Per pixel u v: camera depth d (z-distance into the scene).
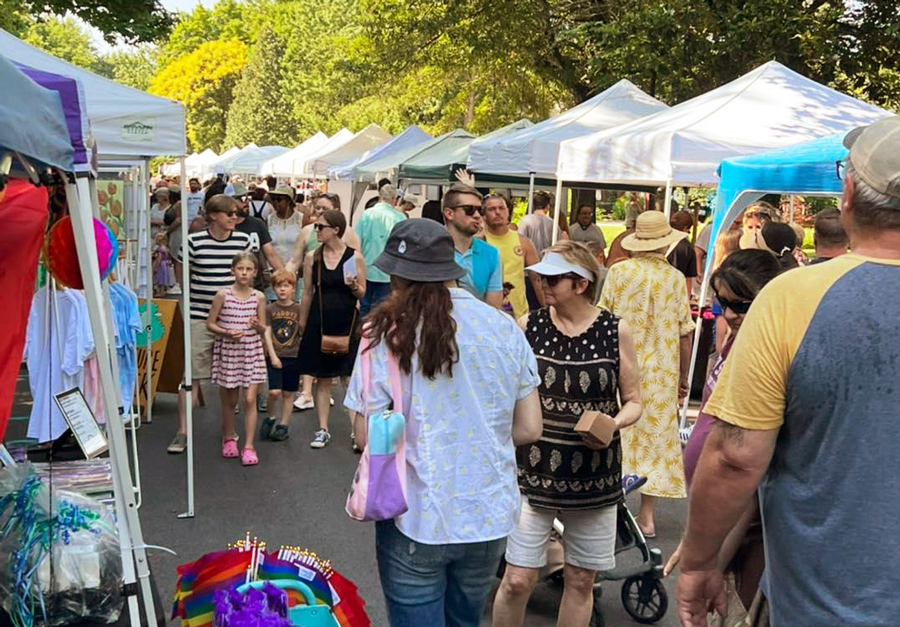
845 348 1.89
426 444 2.99
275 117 78.25
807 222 21.31
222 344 7.27
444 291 3.07
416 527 2.97
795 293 1.98
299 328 7.94
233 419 7.54
